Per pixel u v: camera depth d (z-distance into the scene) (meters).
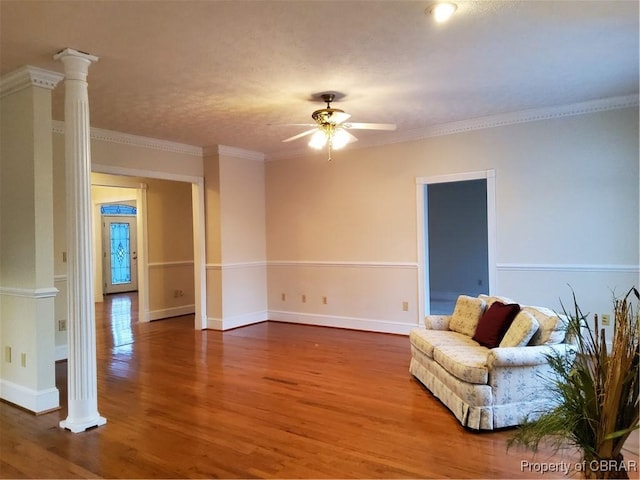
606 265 4.62
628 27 2.96
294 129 5.47
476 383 3.04
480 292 8.72
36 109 3.45
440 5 2.62
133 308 8.84
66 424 3.15
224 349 5.39
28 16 2.66
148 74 3.63
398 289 5.96
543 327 3.18
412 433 3.02
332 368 4.54
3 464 2.67
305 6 2.62
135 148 5.77
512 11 2.72
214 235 6.57
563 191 4.82
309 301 6.80
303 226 6.81
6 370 3.76
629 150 4.51
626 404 1.55
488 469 2.54
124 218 11.56
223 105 4.48
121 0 2.50
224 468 2.59
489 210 5.22
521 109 4.88
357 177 6.26
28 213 3.50
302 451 2.78
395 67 3.58
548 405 3.02
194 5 2.58
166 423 3.24
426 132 5.62
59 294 5.09
